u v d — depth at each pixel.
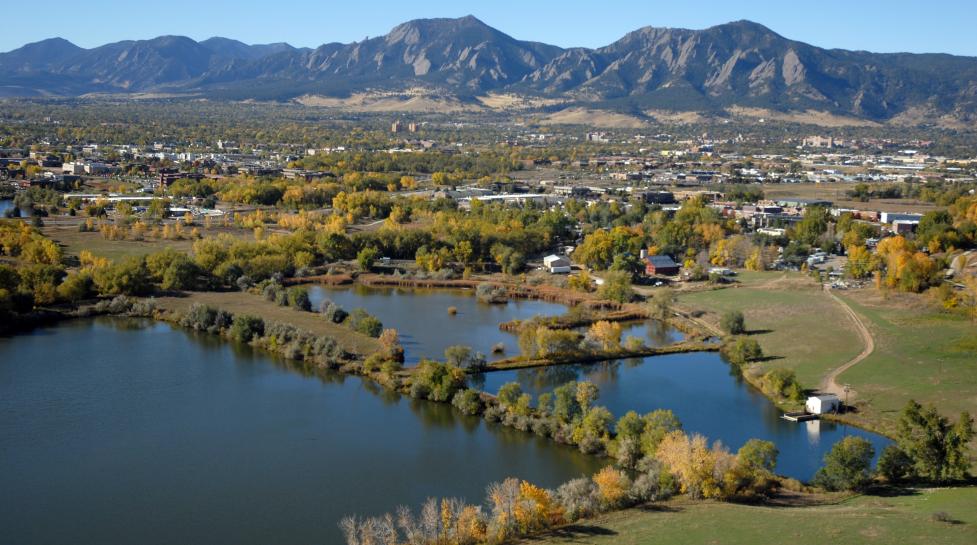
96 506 144.88
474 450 166.88
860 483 146.88
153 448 167.62
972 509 129.12
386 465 160.38
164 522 139.62
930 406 158.38
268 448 168.00
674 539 121.62
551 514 130.75
